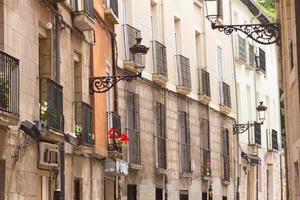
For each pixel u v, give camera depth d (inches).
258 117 2156.7
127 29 1433.3
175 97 1679.4
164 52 1604.3
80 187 1132.5
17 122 798.5
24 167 871.1
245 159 2154.3
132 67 1425.9
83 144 1098.1
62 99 989.2
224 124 2014.0
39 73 988.6
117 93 1373.0
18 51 858.8
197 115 1812.3
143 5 1550.2
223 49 2059.5
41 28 969.5
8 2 831.7
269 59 2519.7
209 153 1865.2
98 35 1255.5
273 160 2459.4
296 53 856.9
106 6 1306.6
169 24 1679.4
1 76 773.3
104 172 1270.9
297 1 850.8
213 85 1946.4
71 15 1090.7
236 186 2078.0
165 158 1589.6
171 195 1624.0
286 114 1034.1
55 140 960.3
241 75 2213.3
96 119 1206.3
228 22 2098.9
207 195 1851.6
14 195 838.5
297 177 967.6
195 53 1841.8
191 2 1828.2
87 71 1181.7
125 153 1401.3
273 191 2444.6
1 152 798.5
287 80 1001.5
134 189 1446.9
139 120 1473.9
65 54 1057.5
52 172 976.9
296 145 920.9
